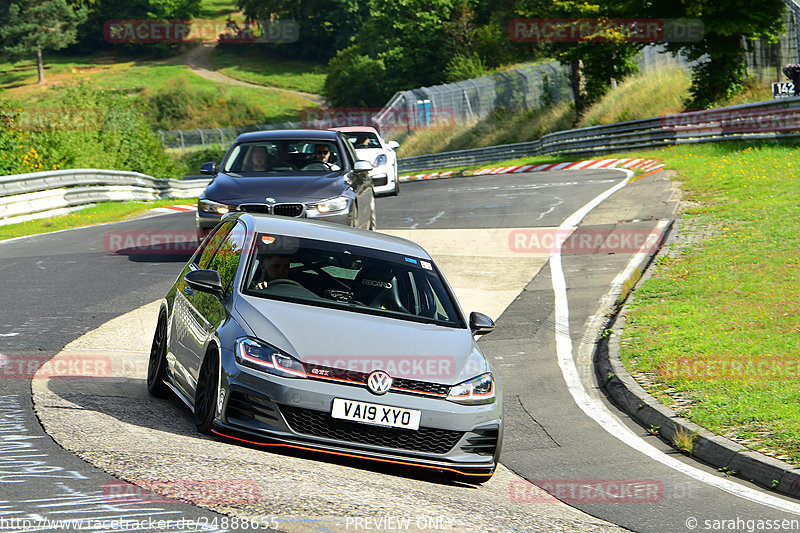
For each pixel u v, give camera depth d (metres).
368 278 26.92
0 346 34.12
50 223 81.00
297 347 23.05
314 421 22.59
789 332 38.09
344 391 22.62
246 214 30.11
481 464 23.84
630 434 30.61
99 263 57.00
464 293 52.09
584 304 49.28
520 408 33.56
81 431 22.80
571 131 152.25
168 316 28.92
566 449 28.86
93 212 92.00
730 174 84.88
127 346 36.34
